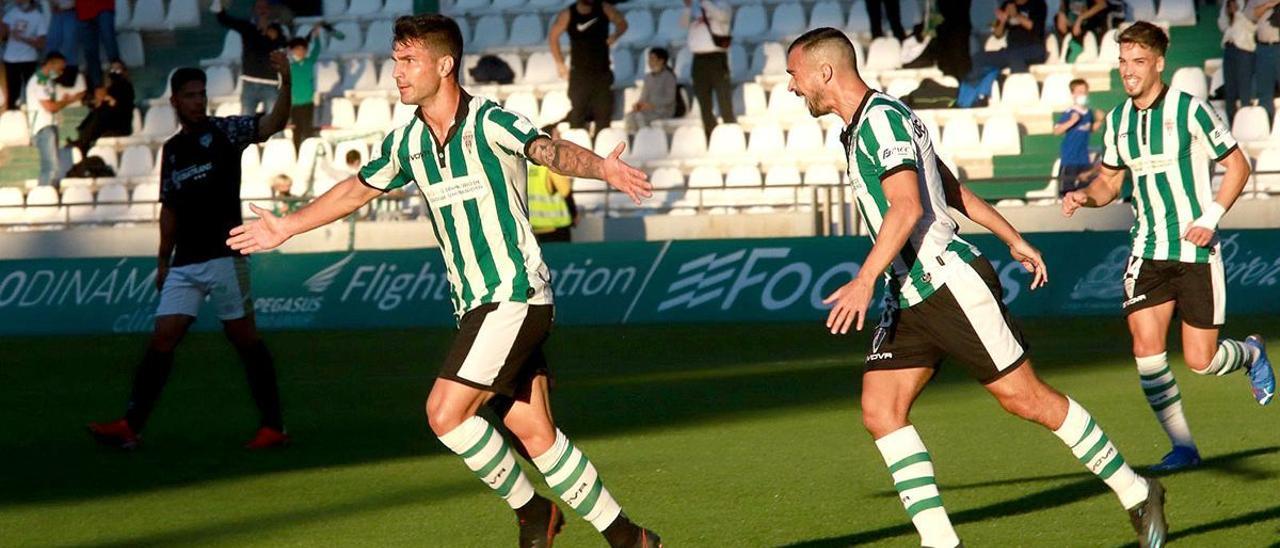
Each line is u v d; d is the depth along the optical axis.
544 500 15.44
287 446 25.97
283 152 64.00
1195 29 63.50
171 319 25.20
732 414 28.36
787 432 25.72
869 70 63.34
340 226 54.47
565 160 14.01
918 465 14.55
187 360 42.53
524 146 14.34
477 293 14.91
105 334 50.72
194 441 26.86
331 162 63.56
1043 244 46.16
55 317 51.41
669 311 47.72
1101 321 44.06
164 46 74.81
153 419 30.08
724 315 47.19
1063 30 62.38
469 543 17.48
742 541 17.20
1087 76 61.12
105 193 65.19
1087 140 53.09
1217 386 29.88
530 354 14.99
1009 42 61.62
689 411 29.00
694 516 18.70
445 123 14.82
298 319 50.03
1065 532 17.06
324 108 69.00
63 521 19.48
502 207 14.75
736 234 54.16
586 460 15.28
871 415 14.77
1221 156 20.67
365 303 49.84
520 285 14.81
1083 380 31.58
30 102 68.88
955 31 61.22
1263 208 49.44
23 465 24.28
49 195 65.12
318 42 64.88
